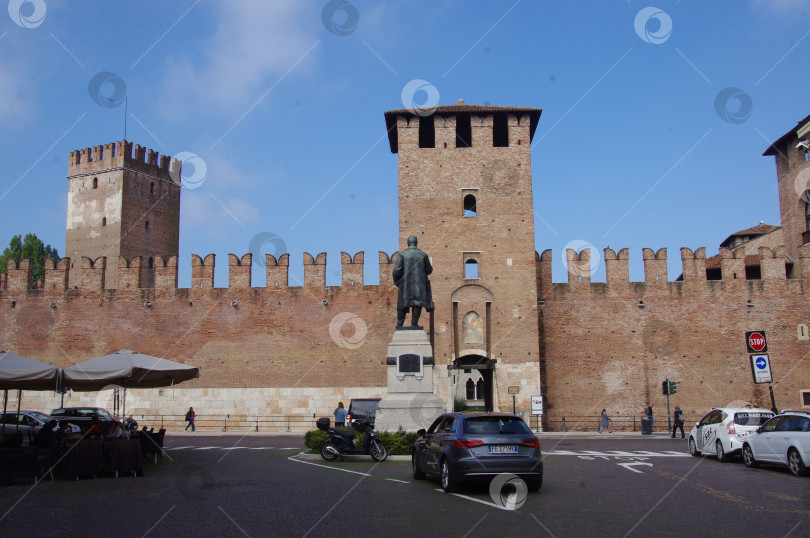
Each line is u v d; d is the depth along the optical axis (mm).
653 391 48688
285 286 50500
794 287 49688
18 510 14891
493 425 16891
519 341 46594
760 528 12406
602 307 49750
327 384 48969
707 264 56344
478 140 49156
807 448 19531
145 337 51062
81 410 38344
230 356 50031
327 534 12195
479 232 47938
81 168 92062
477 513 14102
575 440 38062
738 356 49000
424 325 47469
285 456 27406
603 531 12234
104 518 13875
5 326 52469
